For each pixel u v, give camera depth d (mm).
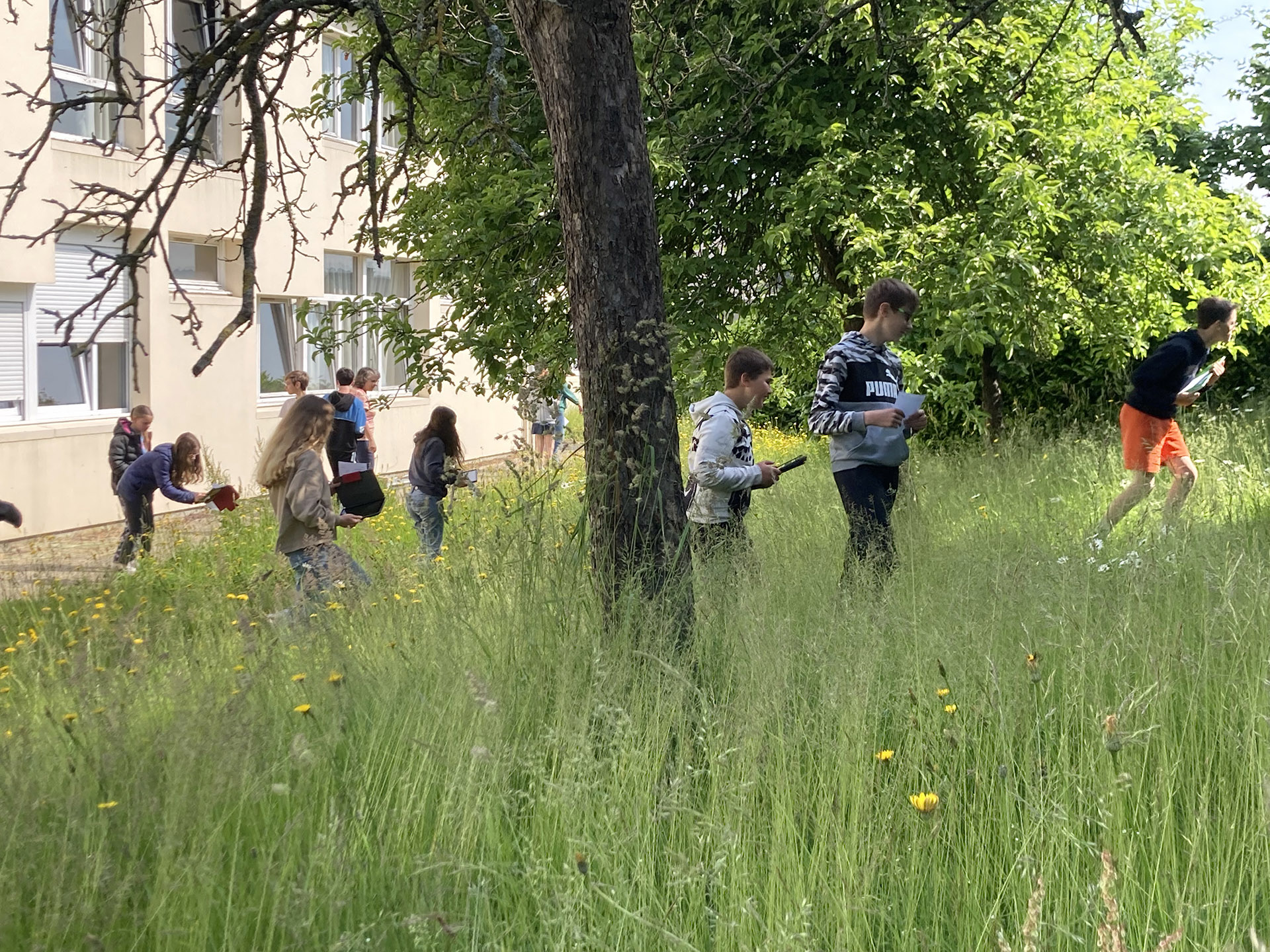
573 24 3881
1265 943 2213
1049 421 15172
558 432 13969
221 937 2359
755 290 11398
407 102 5070
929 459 11203
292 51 4855
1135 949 2311
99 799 2615
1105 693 3320
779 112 10164
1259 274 12430
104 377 14984
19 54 13023
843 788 2699
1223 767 2957
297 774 2910
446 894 2482
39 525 13719
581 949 2285
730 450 5445
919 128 10891
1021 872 2520
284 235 17781
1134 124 11773
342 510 10562
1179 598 3975
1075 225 11016
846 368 5656
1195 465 8445
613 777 2855
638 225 3988
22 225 13188
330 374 20016
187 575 8523
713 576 4422
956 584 4160
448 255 10797
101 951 2100
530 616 3908
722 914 2389
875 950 2367
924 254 10156
